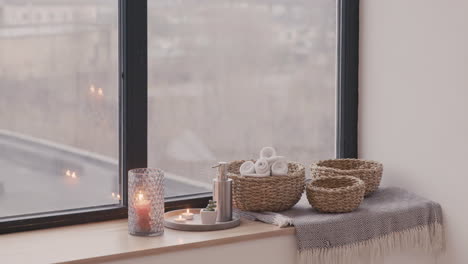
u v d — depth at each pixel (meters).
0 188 2.04
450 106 2.31
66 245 1.89
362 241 2.17
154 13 2.26
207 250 1.95
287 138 2.59
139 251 1.83
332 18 2.66
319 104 2.65
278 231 2.05
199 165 2.41
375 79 2.61
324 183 2.31
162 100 2.31
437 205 2.36
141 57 2.22
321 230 2.08
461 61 2.26
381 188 2.50
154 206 1.99
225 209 2.11
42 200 2.11
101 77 2.19
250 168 2.22
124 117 2.22
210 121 2.41
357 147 2.69
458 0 2.26
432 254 2.39
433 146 2.38
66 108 2.13
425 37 2.39
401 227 2.27
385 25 2.55
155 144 2.31
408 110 2.48
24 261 1.74
